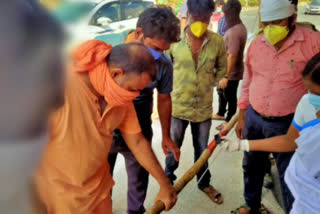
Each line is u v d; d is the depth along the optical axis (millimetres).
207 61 2086
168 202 1379
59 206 999
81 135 909
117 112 1056
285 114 1737
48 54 364
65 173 943
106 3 4586
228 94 3416
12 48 318
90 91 914
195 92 2152
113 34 4410
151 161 1352
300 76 1649
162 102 1903
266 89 1761
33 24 342
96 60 883
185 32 2076
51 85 377
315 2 11430
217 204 2404
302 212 1184
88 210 1107
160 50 1587
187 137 3375
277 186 2543
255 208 2172
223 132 1914
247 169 2041
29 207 453
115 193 2547
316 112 1208
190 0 1896
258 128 1913
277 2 1497
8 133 348
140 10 5234
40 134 403
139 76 927
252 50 1834
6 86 323
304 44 1602
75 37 415
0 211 401
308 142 1094
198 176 2441
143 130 1865
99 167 1106
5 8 312
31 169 406
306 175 1143
